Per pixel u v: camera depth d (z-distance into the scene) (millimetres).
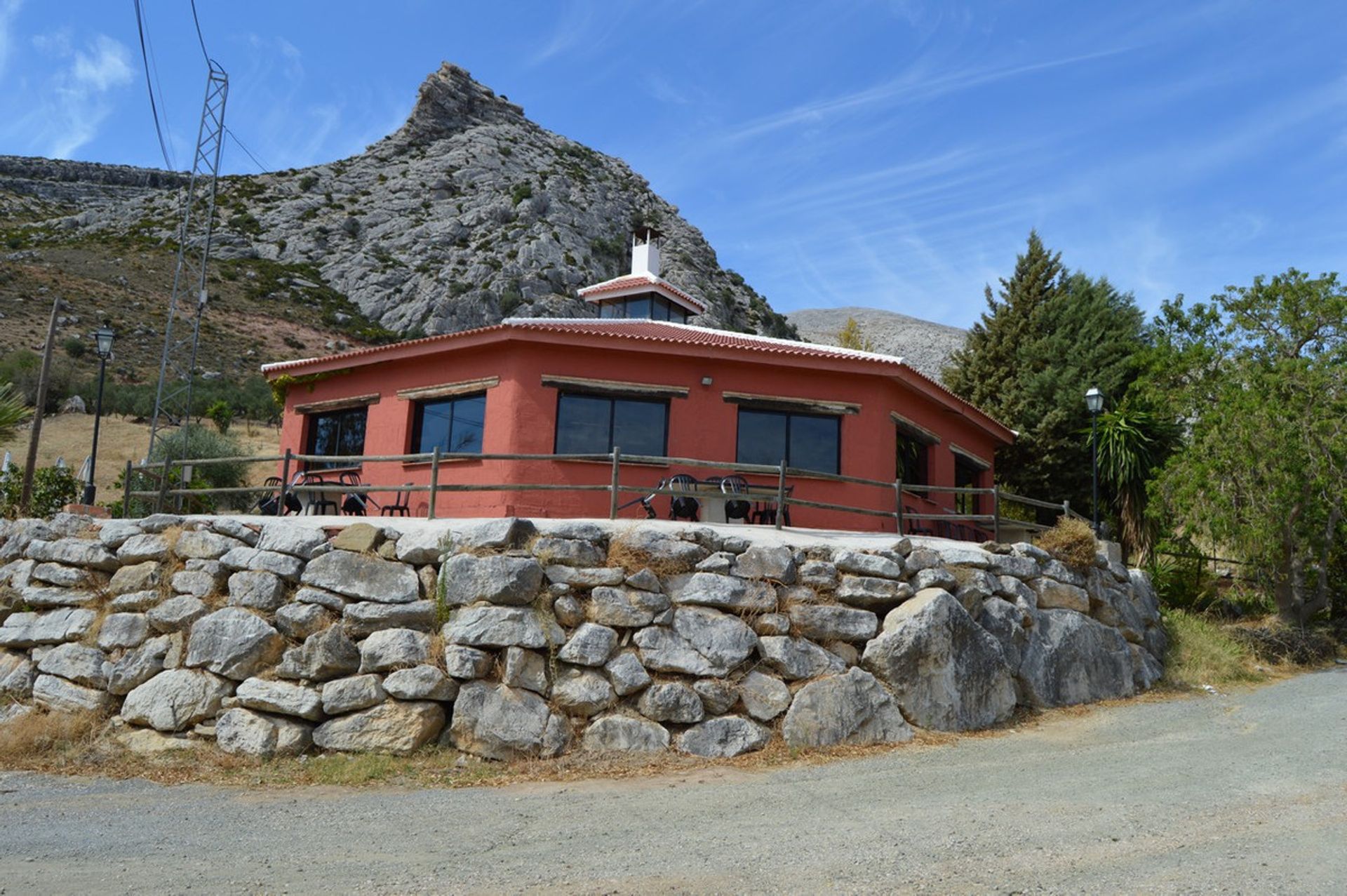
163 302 66750
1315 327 19719
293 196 98188
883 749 9922
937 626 10812
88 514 14414
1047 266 28453
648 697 9734
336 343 69625
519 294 79625
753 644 10328
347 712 9680
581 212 99750
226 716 9828
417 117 120500
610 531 10617
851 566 11195
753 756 9617
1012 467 26109
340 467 17000
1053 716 11633
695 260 92375
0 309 55094
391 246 89125
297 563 10570
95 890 5797
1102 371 24781
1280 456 16875
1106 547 14992
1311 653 16422
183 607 10703
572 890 5691
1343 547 18750
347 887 5793
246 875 6078
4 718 10898
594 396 16219
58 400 42906
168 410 43781
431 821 7445
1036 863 6086
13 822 7613
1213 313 20641
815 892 5613
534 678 9633
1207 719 11438
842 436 16734
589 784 8656
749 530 12188
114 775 9289
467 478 16109
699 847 6590
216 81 30562
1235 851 6293
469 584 9977
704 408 16297
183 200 95000
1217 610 18797
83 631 11164
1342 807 7367
